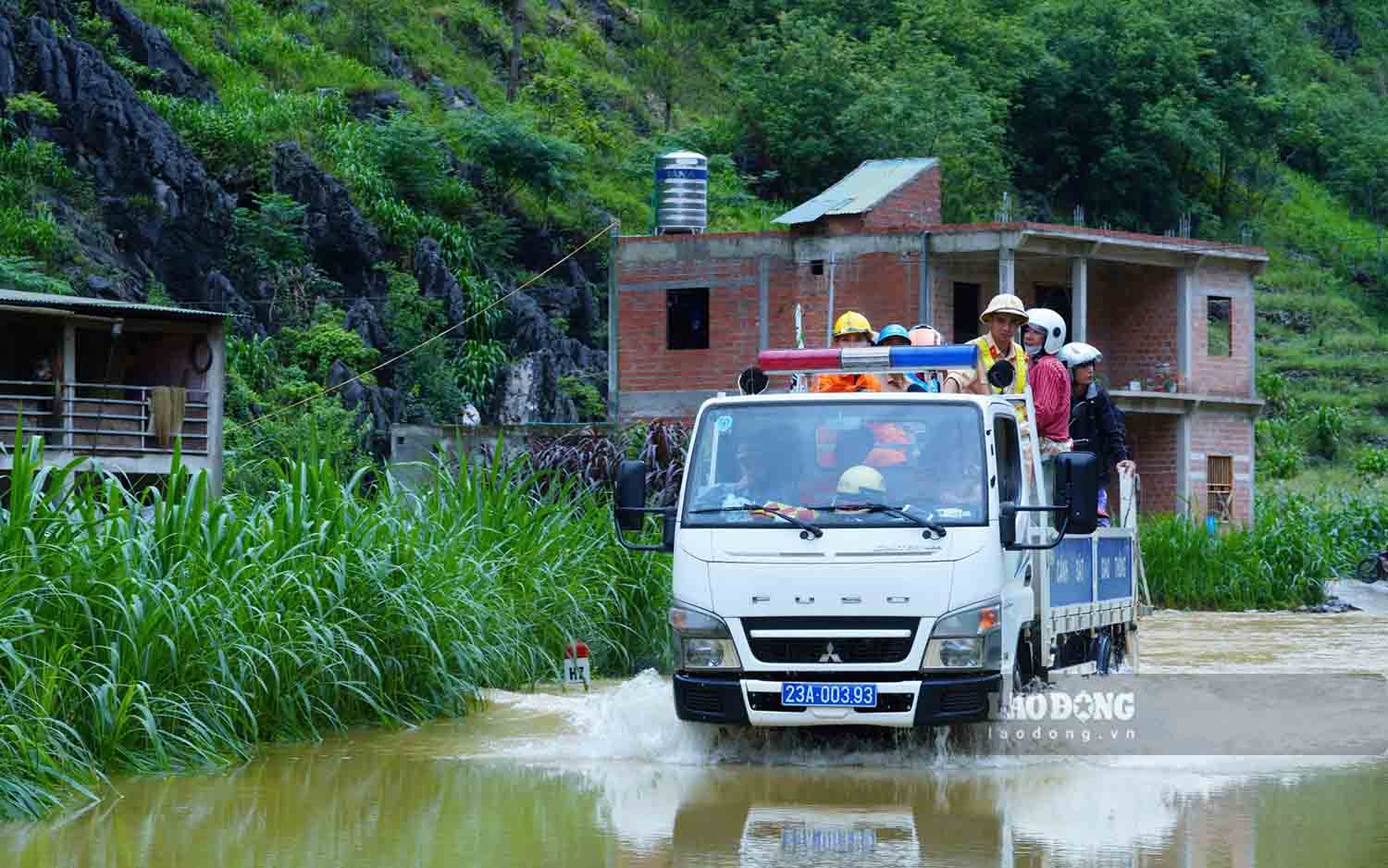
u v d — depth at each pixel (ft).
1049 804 39.47
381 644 54.29
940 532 44.32
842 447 46.24
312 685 51.11
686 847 34.60
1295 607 123.13
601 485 108.99
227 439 152.15
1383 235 367.25
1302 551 125.29
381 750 48.08
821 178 276.00
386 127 222.89
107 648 44.45
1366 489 230.27
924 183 158.10
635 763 45.80
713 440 47.01
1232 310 162.91
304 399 173.47
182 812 38.55
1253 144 351.46
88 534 46.73
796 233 152.35
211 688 46.93
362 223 203.31
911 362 48.49
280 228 195.00
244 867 32.68
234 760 45.88
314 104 223.51
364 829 36.60
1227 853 33.60
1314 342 313.53
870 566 44.09
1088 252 148.36
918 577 43.96
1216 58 347.15
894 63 290.56
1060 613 51.57
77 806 39.19
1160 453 159.53
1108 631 59.93
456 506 65.98
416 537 58.39
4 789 37.91
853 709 43.73
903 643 43.93
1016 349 51.85
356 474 58.65
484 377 198.49
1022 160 319.47
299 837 35.65
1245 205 354.95
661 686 62.18
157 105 199.11
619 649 69.00
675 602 45.78
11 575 43.70
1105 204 327.67
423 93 256.11
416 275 206.39
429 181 223.71
